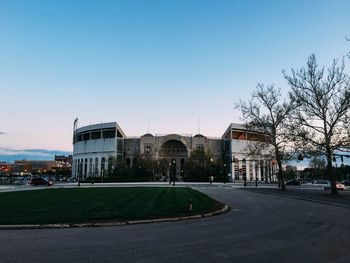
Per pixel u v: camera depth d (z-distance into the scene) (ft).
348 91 131.23
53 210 59.98
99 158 471.62
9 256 28.91
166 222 51.19
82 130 509.76
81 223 46.62
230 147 456.45
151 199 86.84
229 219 55.26
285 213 64.69
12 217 50.67
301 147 143.23
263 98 187.42
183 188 165.17
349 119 133.18
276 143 180.04
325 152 139.03
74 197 93.40
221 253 30.63
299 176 515.09
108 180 331.36
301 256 29.78
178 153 477.77
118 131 481.46
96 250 31.42
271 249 32.40
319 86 139.23
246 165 453.17
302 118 141.90
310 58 144.36
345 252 31.35
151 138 468.75
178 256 29.35
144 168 385.50
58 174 537.65
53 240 36.24
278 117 179.63
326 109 137.59
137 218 51.70
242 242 35.60
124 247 32.81
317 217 58.18
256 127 187.42
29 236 38.68
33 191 128.67
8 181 297.12
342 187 199.00
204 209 65.00
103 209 62.08
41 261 27.27
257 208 74.90
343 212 66.90
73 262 27.04
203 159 388.78
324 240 36.96
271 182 364.79
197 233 41.09
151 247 32.86
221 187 205.46
